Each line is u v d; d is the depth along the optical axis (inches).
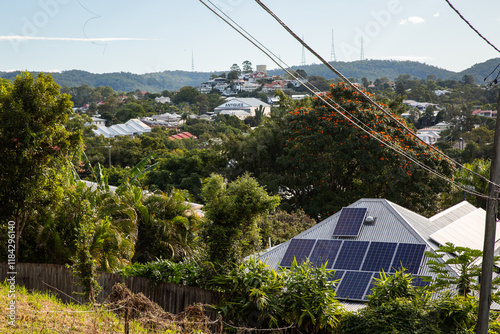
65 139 697.0
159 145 3634.4
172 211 1027.3
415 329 526.0
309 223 1393.9
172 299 629.0
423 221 863.7
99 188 926.4
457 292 633.6
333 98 1642.5
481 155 3137.3
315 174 1601.9
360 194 1663.4
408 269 685.3
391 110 1776.6
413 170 1503.4
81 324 486.9
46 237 745.6
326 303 581.9
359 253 737.6
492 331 521.0
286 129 1685.5
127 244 821.2
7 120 646.5
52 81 690.2
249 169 1895.9
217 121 6338.6
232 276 609.3
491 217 466.9
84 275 583.8
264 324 601.0
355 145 1528.1
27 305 522.9
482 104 7317.9
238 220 643.5
